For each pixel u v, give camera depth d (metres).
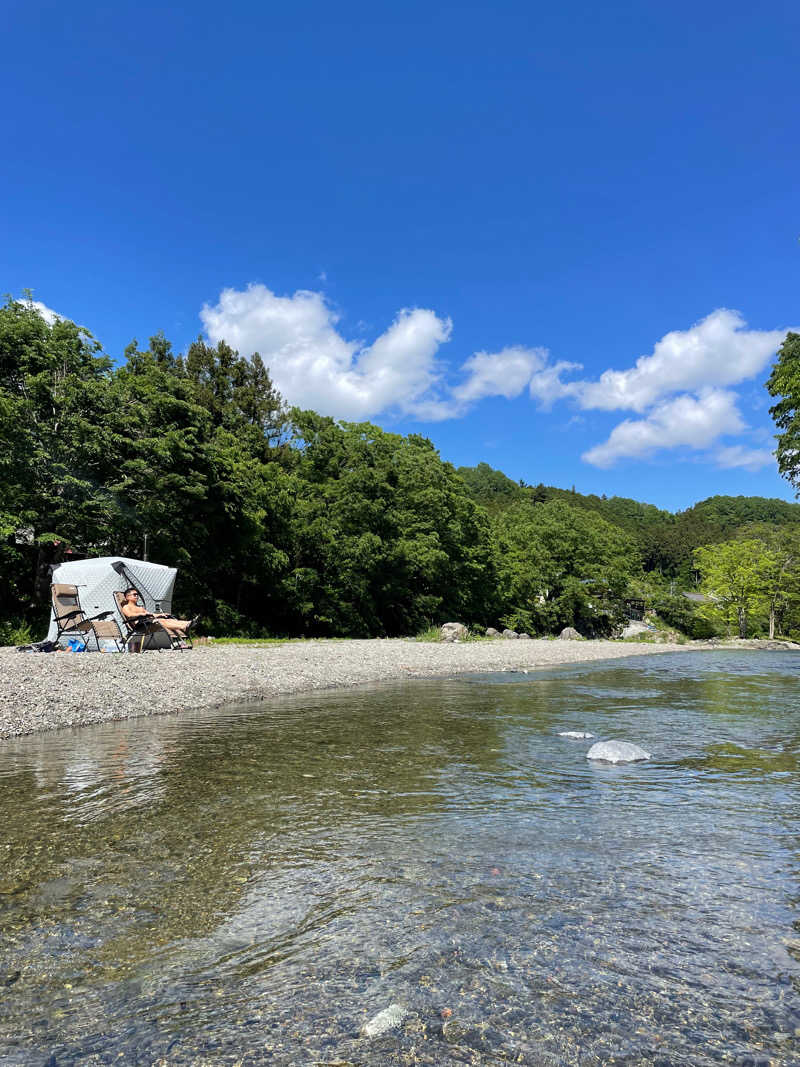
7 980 2.57
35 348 21.56
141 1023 2.30
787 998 2.48
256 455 39.69
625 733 8.48
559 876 3.67
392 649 23.55
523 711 10.38
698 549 70.56
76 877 3.60
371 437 45.91
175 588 25.05
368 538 36.00
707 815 4.85
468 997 2.47
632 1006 2.42
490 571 51.06
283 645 22.62
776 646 53.88
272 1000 2.45
